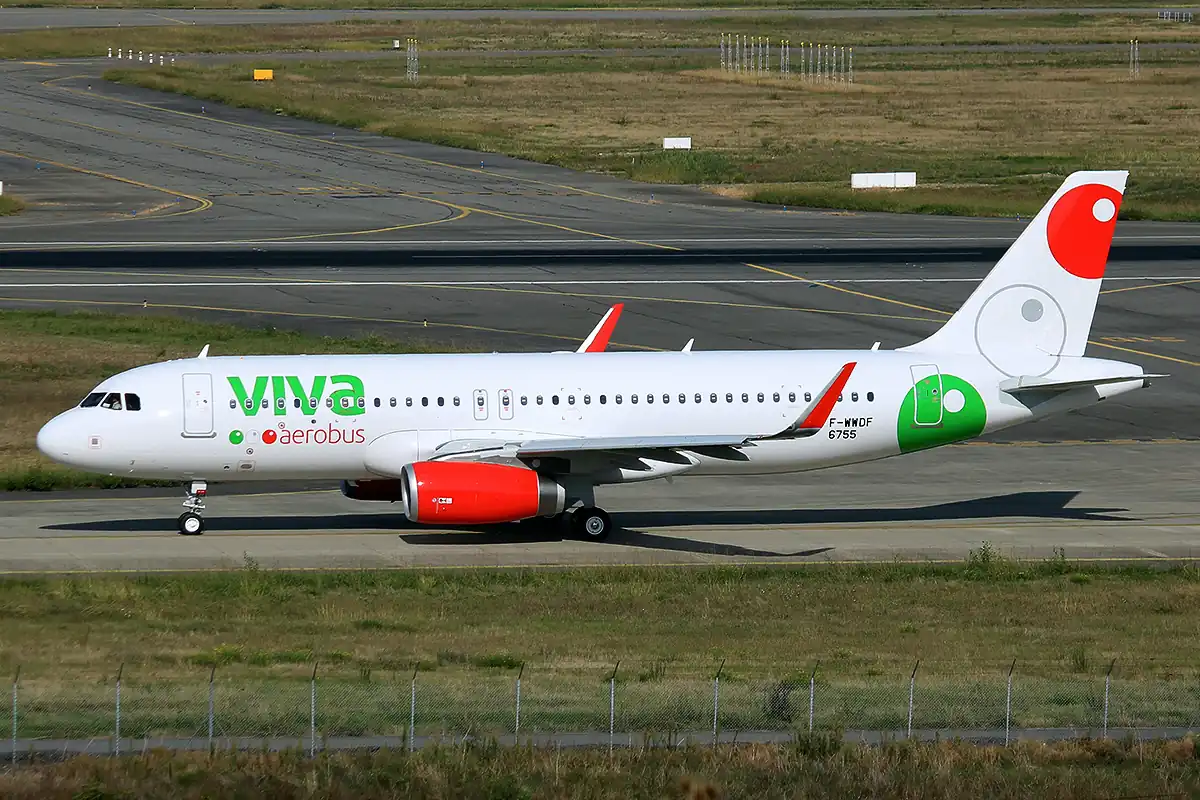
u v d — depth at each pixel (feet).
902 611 522.47
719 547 623.77
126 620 492.95
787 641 471.21
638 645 462.60
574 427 626.64
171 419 605.73
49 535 627.46
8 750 342.23
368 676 407.44
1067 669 434.30
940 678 418.10
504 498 593.42
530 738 356.79
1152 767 345.51
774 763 343.87
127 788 319.27
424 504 587.27
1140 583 569.64
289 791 320.91
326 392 615.98
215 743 349.82
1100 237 652.48
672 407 631.56
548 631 485.15
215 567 579.07
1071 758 353.51
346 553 605.73
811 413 583.99
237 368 620.08
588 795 322.14
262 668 422.41
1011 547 626.64
